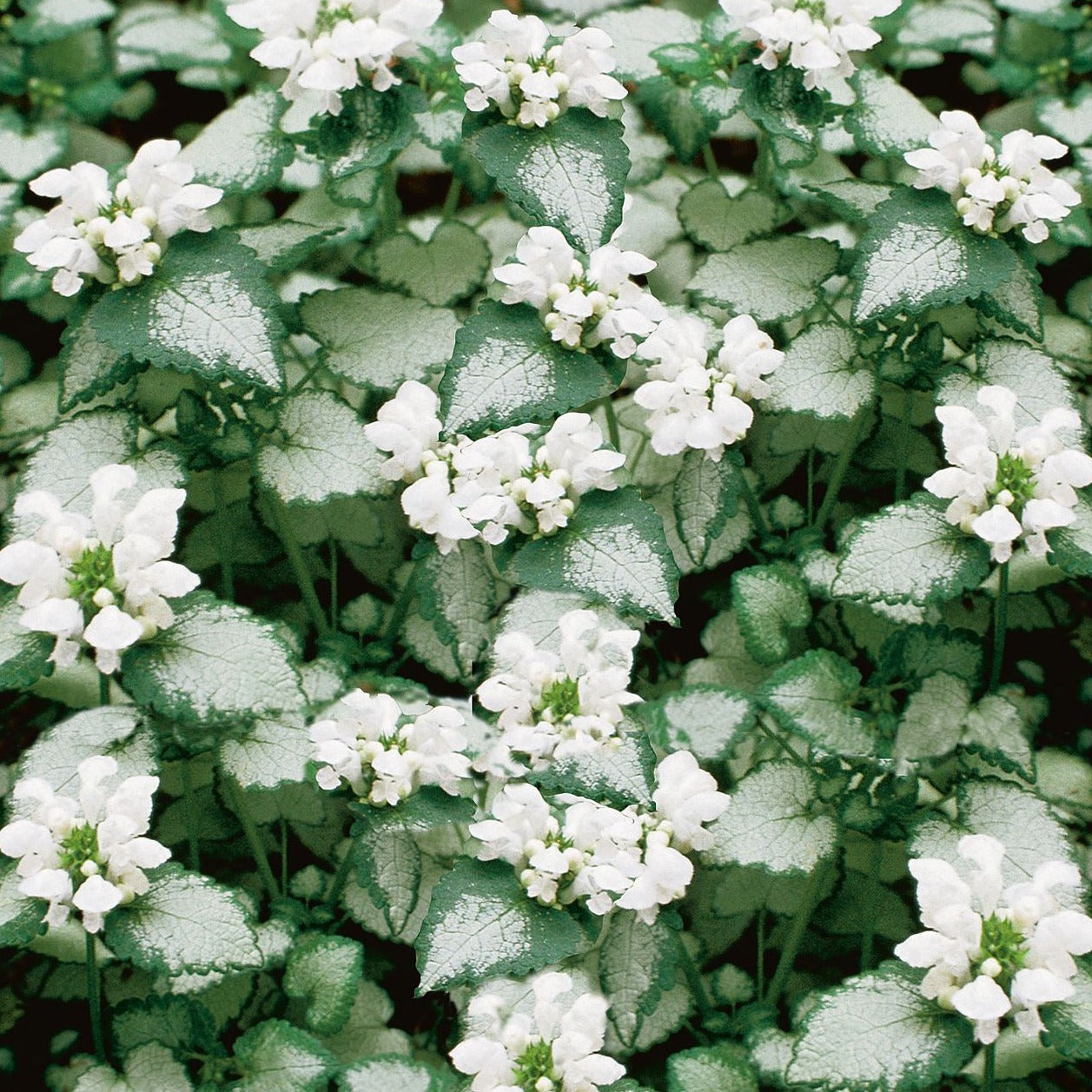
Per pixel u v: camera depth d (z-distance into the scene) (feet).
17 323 4.03
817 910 3.66
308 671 3.63
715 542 3.76
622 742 3.43
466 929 3.36
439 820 3.45
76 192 3.49
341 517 3.78
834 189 3.76
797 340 3.70
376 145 3.61
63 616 3.34
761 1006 3.57
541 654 3.43
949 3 4.18
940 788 3.60
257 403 3.65
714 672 3.72
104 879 3.35
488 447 3.48
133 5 4.35
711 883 3.66
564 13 4.06
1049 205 3.53
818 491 3.87
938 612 3.67
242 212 4.09
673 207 4.04
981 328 3.75
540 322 3.54
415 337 3.70
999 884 3.33
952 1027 3.34
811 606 3.74
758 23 3.61
